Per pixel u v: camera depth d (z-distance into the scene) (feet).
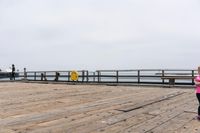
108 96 46.39
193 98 43.88
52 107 34.24
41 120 26.45
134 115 29.25
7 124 24.71
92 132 22.13
